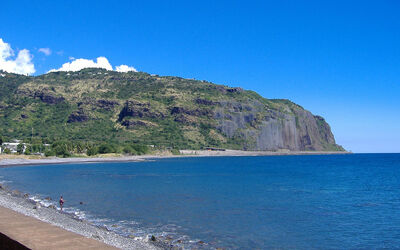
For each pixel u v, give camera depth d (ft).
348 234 117.60
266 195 216.95
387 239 111.55
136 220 132.26
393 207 172.86
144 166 546.67
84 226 110.52
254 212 155.22
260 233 116.78
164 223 128.47
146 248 90.38
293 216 147.13
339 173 447.42
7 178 306.96
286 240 108.99
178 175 378.12
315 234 116.57
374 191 246.06
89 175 354.33
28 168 450.30
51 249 37.19
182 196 205.46
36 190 222.28
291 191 241.14
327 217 145.69
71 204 167.12
